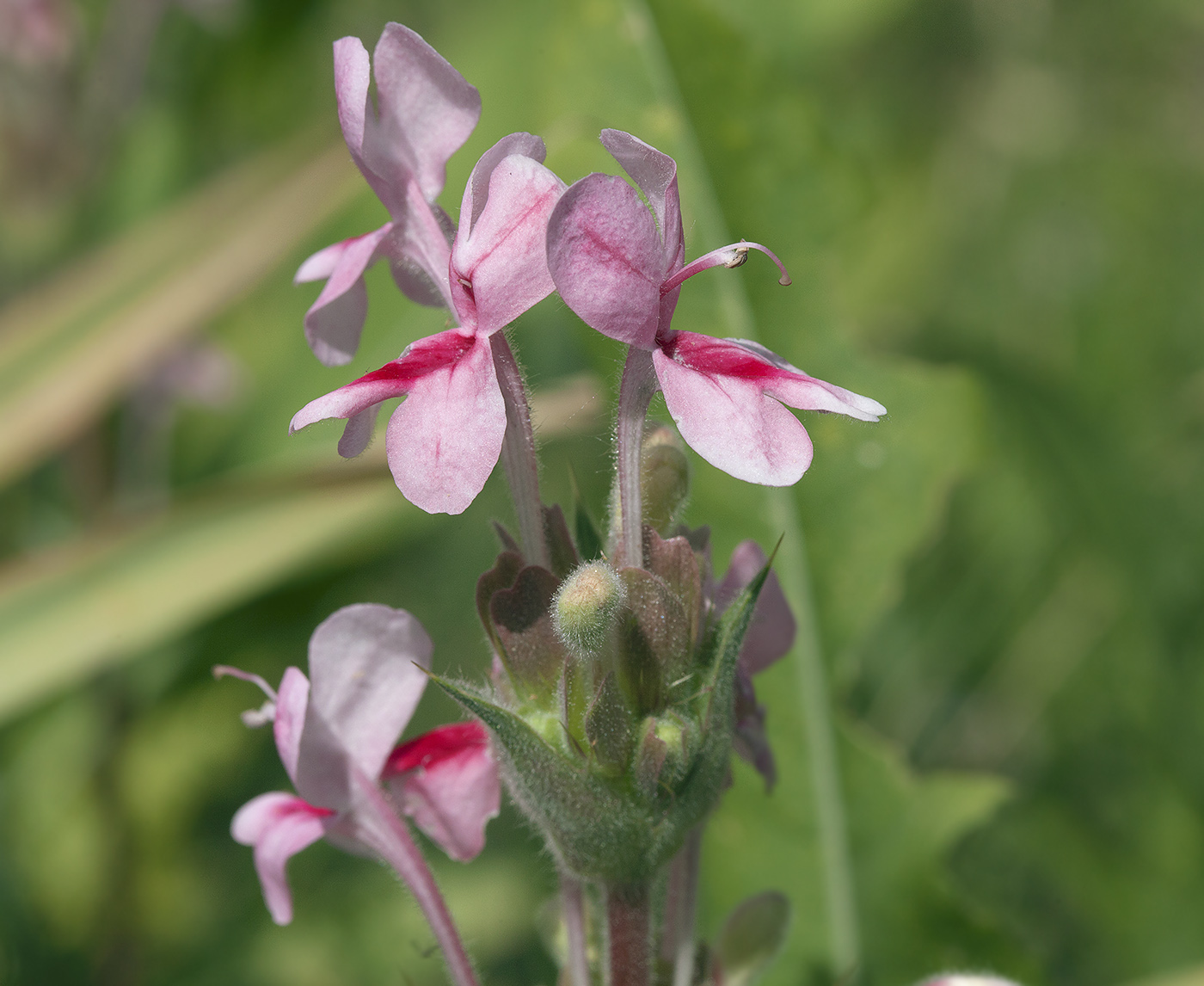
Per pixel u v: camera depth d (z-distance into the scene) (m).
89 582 0.38
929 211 0.72
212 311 0.41
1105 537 0.48
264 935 0.46
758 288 0.36
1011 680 0.50
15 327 0.40
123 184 0.60
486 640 0.29
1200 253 0.67
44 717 0.50
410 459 0.27
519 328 0.48
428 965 0.44
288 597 0.50
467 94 0.29
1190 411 0.54
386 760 0.29
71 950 0.46
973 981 0.31
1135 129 0.78
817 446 0.36
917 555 0.50
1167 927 0.44
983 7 0.76
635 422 0.28
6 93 0.54
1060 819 0.46
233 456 0.55
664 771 0.28
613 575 0.28
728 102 0.37
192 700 0.50
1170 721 0.47
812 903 0.35
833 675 0.36
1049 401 0.51
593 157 0.37
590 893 0.30
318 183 0.41
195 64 0.64
